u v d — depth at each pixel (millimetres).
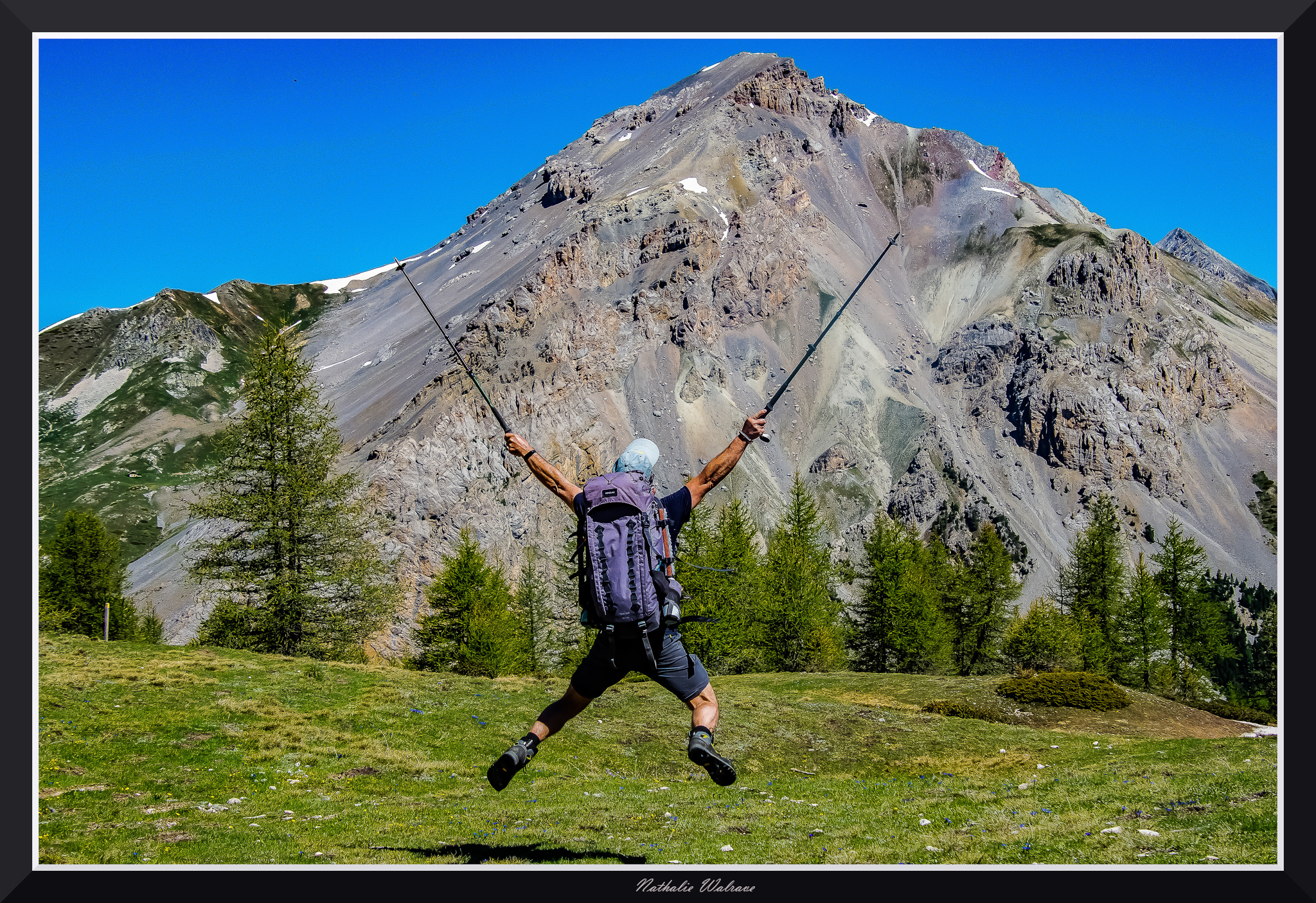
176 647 28984
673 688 5715
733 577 53625
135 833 10430
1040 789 13289
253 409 42062
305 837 9945
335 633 41750
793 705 32125
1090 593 71062
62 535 69125
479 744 21266
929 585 67562
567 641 62938
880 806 12414
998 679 44875
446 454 187875
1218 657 68625
